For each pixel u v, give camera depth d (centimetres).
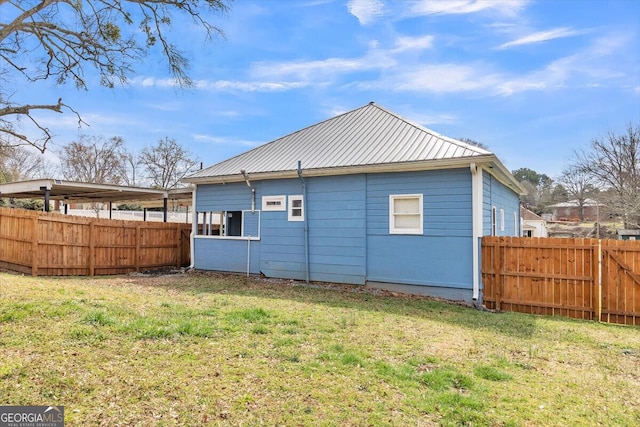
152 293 798
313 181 1043
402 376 390
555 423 313
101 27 779
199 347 444
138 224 1272
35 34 755
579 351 521
